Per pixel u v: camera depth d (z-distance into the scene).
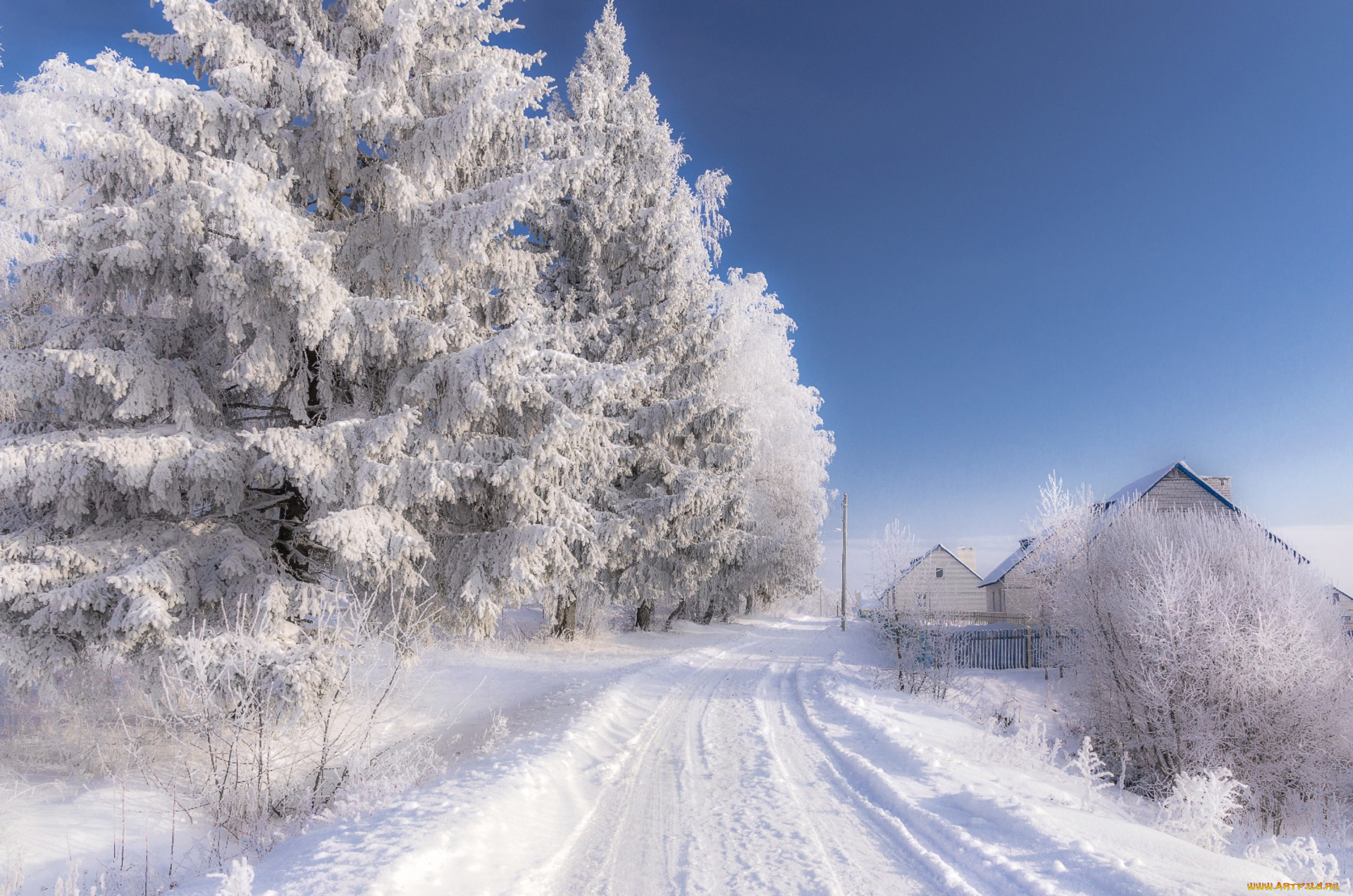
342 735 7.28
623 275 22.05
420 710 10.15
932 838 5.53
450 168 9.59
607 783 7.15
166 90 7.61
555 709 10.35
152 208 7.85
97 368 7.46
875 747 9.00
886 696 14.45
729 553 23.52
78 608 6.99
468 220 9.09
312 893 3.74
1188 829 6.90
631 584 21.86
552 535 9.40
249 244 7.52
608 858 5.11
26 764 6.81
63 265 7.86
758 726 10.33
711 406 21.03
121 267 7.86
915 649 17.28
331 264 9.09
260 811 5.89
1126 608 14.94
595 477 17.36
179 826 5.70
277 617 8.02
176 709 6.40
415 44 9.27
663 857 5.13
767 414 30.23
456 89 9.59
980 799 6.19
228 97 8.38
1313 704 13.09
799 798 6.72
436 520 10.09
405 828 4.80
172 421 8.59
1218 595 13.98
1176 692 13.67
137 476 7.21
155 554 7.67
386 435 8.37
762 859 5.09
